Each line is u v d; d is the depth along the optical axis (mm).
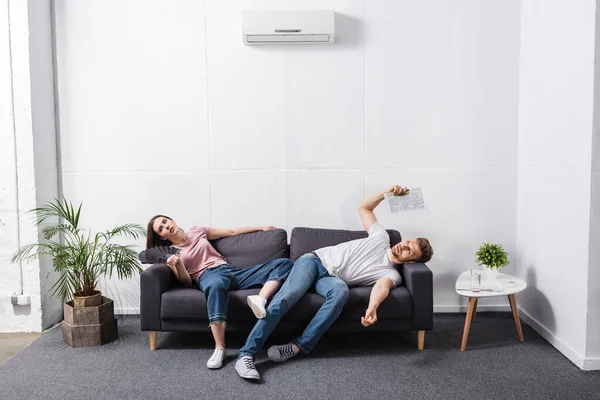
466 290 3643
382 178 4340
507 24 4254
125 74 4293
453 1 4246
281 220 4371
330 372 3291
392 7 4250
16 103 4012
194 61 4285
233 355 3568
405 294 3523
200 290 3648
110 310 3865
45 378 3240
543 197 3848
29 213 4055
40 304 4098
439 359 3477
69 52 4281
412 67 4277
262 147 4328
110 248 3855
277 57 4281
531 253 4074
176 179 4344
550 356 3508
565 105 3498
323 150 4328
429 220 4348
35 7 4059
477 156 4320
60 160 4340
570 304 3457
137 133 4320
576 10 3350
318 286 3615
